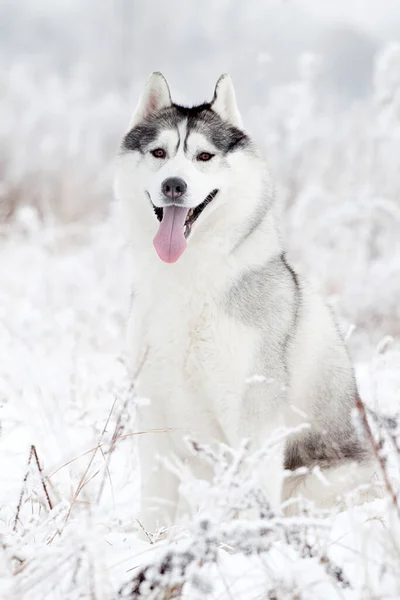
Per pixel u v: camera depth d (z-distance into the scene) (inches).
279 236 302.8
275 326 282.8
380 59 616.4
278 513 205.2
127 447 320.5
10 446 316.5
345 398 311.1
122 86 1691.7
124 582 179.9
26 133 977.5
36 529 199.6
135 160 300.8
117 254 636.1
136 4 2000.5
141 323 286.8
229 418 281.1
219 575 188.1
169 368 284.4
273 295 285.1
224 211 287.1
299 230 649.0
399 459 208.1
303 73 704.4
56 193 917.8
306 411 301.1
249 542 177.5
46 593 175.3
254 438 276.8
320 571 185.3
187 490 187.8
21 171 936.9
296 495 300.4
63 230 743.1
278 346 283.0
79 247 780.0
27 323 430.6
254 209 290.8
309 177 711.7
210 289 279.0
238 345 277.3
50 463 272.8
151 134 300.4
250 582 189.9
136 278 295.0
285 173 724.7
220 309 278.7
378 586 177.9
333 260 638.5
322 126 720.3
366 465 298.2
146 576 170.7
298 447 303.6
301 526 195.0
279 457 272.8
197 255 281.9
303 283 313.6
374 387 258.4
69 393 370.3
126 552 209.5
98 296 577.9
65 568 190.9
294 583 173.6
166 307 281.9
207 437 291.9
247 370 277.6
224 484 187.3
